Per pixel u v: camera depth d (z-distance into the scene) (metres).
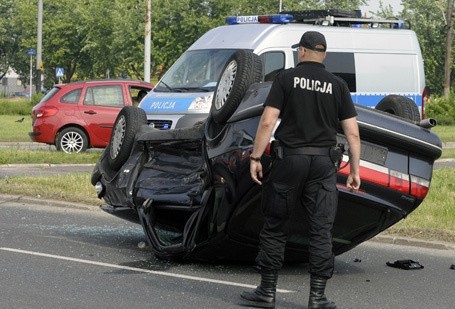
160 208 10.16
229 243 9.53
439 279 9.61
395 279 9.56
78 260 10.07
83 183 15.91
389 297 8.64
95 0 69.94
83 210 14.13
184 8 59.41
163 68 62.84
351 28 19.03
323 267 7.69
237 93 9.33
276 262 7.86
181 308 7.91
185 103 17.31
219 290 8.66
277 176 7.68
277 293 8.63
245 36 18.08
